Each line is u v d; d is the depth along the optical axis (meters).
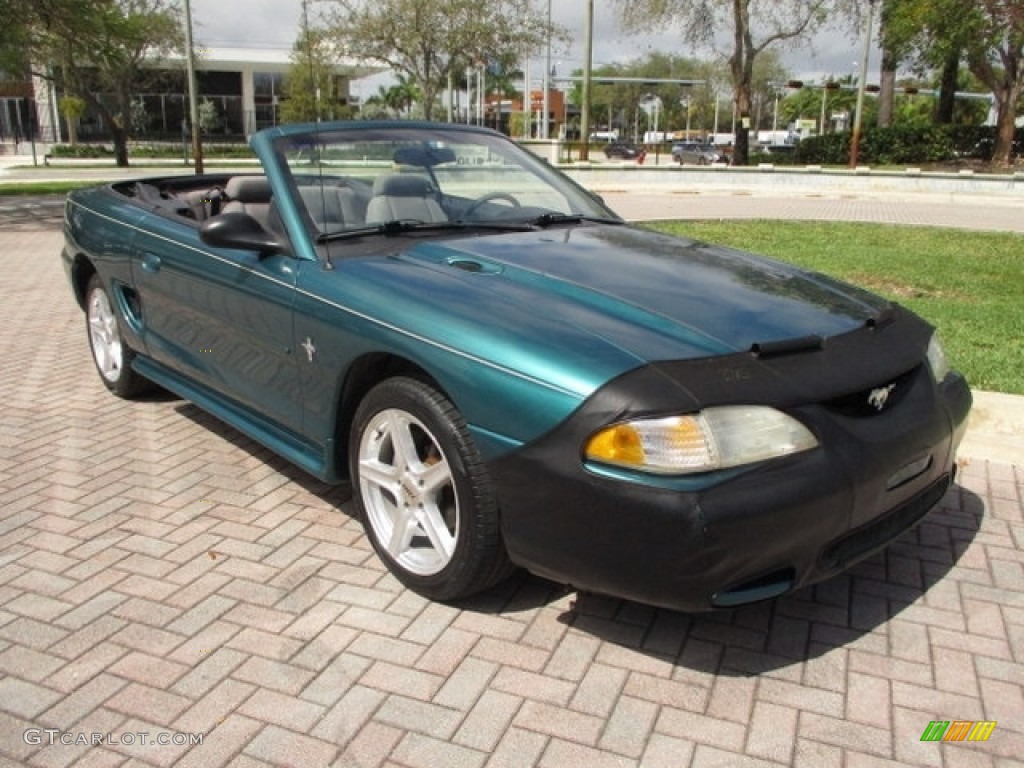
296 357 3.46
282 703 2.60
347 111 41.78
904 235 13.35
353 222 3.69
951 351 6.09
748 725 2.52
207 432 4.81
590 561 2.56
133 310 4.94
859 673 2.76
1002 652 2.88
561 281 3.14
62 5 18.47
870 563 3.44
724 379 2.54
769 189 25.22
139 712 2.56
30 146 51.78
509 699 2.62
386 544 3.22
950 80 35.84
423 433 3.06
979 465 4.39
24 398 5.40
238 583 3.25
